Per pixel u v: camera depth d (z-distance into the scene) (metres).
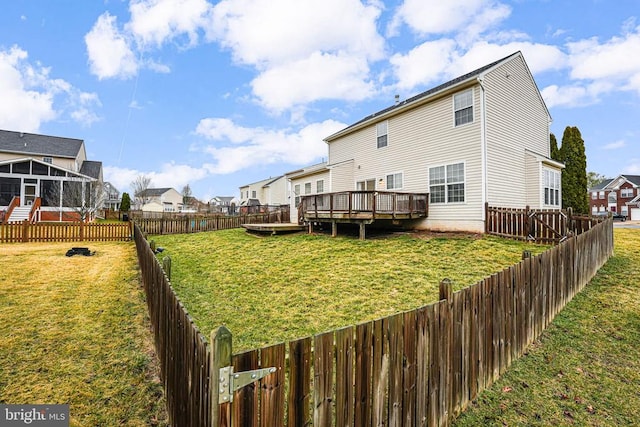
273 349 1.68
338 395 1.91
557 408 2.98
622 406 3.01
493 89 11.79
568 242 5.30
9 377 3.26
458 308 2.86
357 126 16.22
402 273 7.04
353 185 16.77
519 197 12.95
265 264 8.55
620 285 6.09
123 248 12.10
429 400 2.55
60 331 4.36
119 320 4.79
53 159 33.00
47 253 10.34
